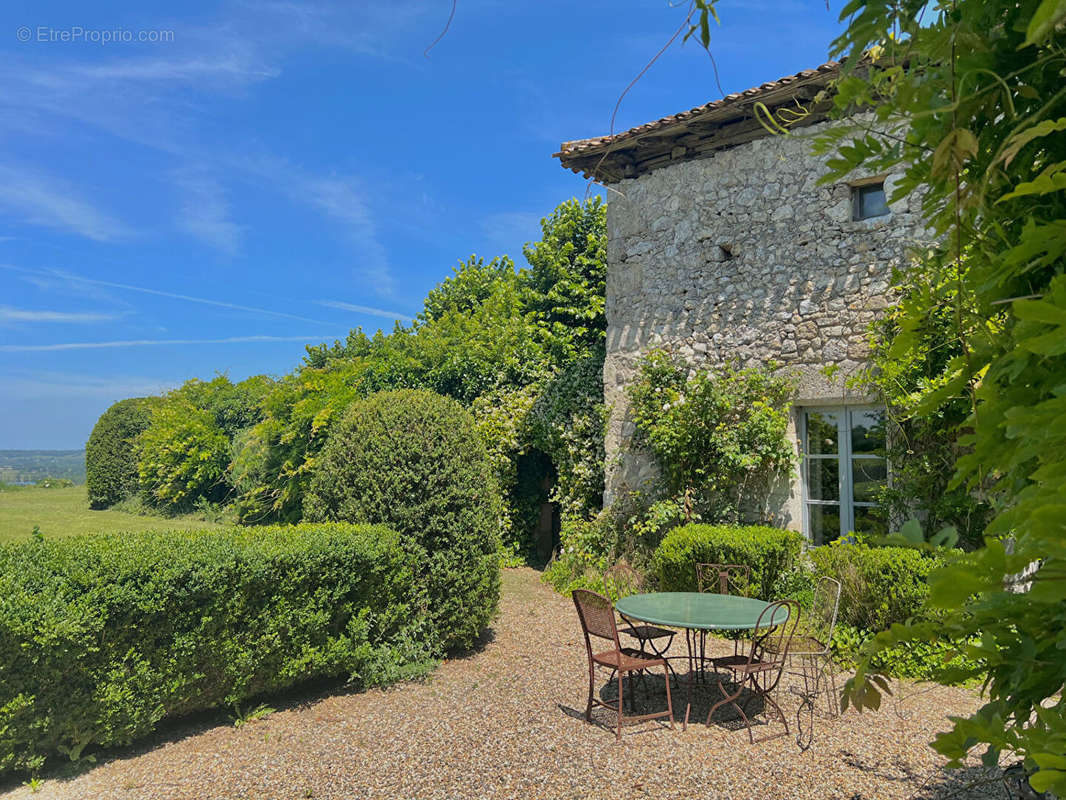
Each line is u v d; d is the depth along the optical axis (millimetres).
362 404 6344
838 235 7031
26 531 13250
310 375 12680
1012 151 822
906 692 5004
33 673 3717
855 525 6867
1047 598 708
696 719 4703
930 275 1326
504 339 12258
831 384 6902
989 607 851
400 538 5711
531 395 11078
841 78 1134
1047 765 708
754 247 7617
